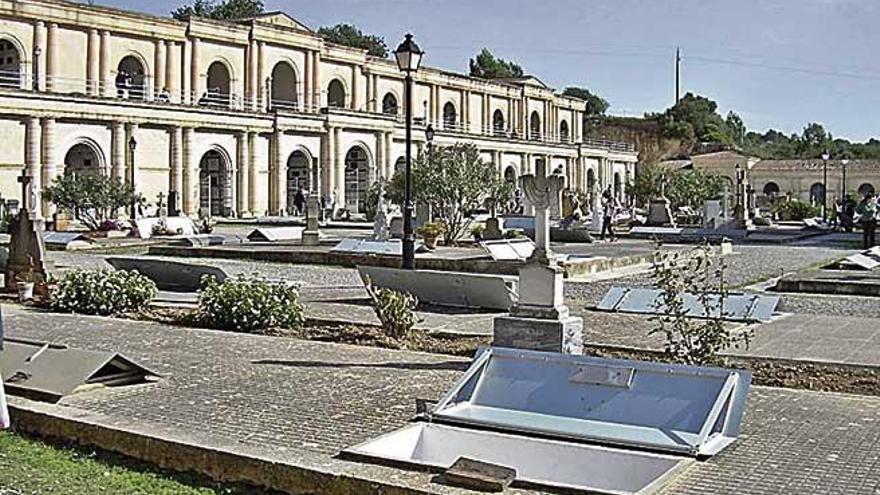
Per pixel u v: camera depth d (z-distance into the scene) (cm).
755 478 712
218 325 1485
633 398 823
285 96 7581
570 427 805
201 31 6769
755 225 5669
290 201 7056
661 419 805
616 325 1541
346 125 7162
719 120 13988
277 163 6681
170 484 735
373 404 960
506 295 1686
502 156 8862
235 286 1515
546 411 838
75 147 5681
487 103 9869
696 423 792
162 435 791
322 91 7806
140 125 5819
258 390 1021
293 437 834
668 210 5553
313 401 971
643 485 739
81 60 6116
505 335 1145
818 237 4584
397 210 4528
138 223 4166
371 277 1823
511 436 799
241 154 6456
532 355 884
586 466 763
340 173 7162
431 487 666
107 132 5666
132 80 6506
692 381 822
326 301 1883
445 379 1088
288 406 948
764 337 1411
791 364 1203
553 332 1123
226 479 742
